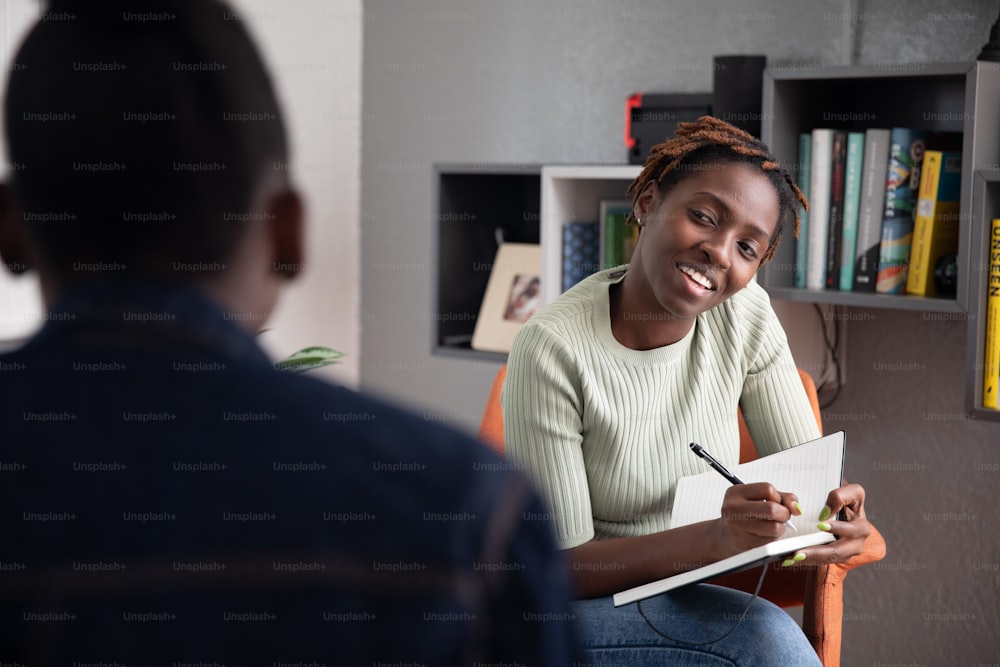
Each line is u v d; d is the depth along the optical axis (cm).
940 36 200
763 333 151
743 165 134
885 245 186
